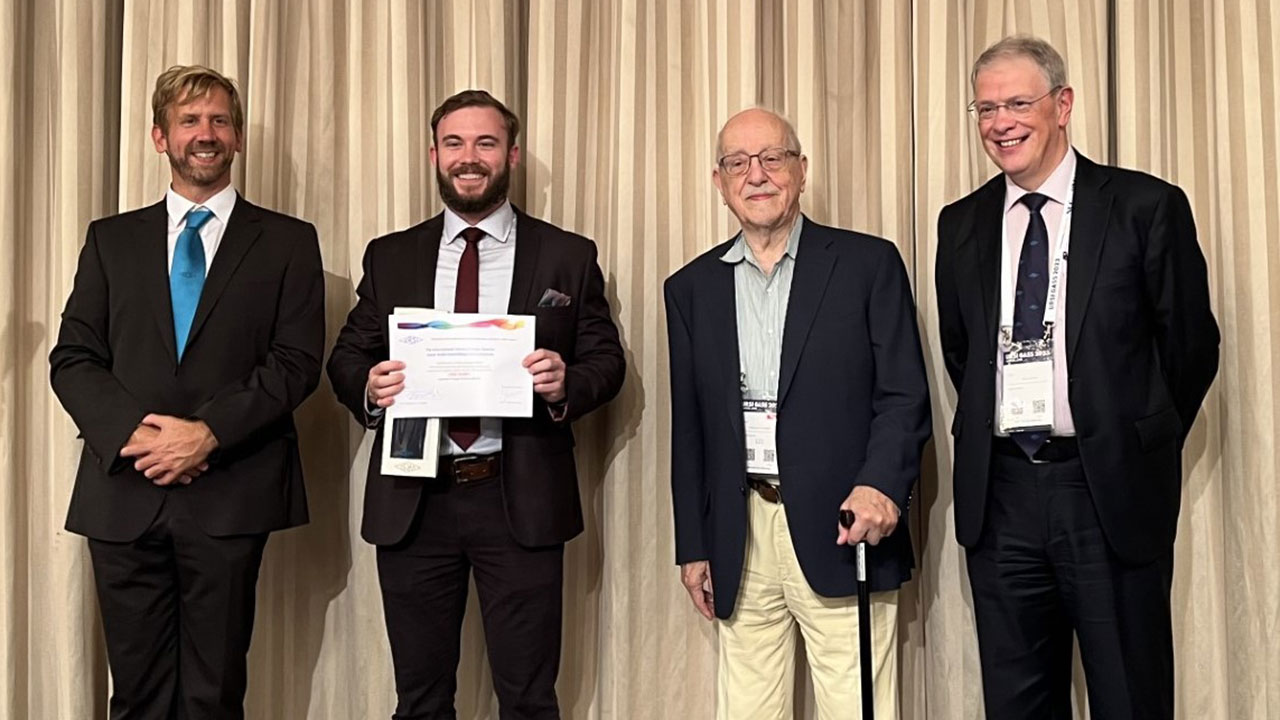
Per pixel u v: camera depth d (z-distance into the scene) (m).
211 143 2.46
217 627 2.37
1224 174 2.66
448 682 2.51
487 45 2.89
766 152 2.33
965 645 2.72
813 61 2.83
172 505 2.34
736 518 2.33
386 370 2.32
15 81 2.85
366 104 2.91
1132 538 2.11
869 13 2.86
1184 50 2.73
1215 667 2.66
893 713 2.34
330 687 2.90
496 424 2.44
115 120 2.94
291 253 2.49
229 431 2.30
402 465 2.34
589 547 2.91
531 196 2.90
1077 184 2.21
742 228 2.41
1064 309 2.15
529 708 2.47
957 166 2.77
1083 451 2.10
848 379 2.29
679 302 2.47
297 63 2.92
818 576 2.27
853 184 2.85
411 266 2.52
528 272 2.49
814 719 2.84
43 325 2.88
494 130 2.49
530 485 2.42
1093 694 2.18
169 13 2.88
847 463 2.28
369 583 2.86
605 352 2.51
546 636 2.46
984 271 2.26
